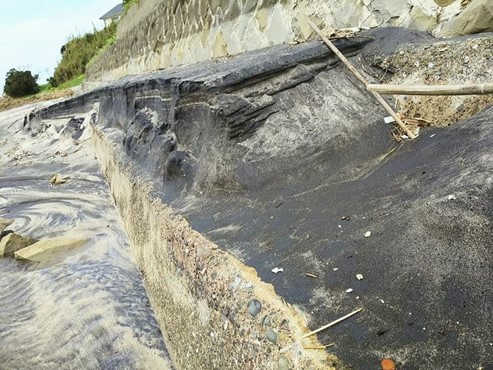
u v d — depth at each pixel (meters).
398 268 2.24
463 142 2.80
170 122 5.53
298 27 6.09
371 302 2.14
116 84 10.05
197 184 4.24
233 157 3.96
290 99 4.19
